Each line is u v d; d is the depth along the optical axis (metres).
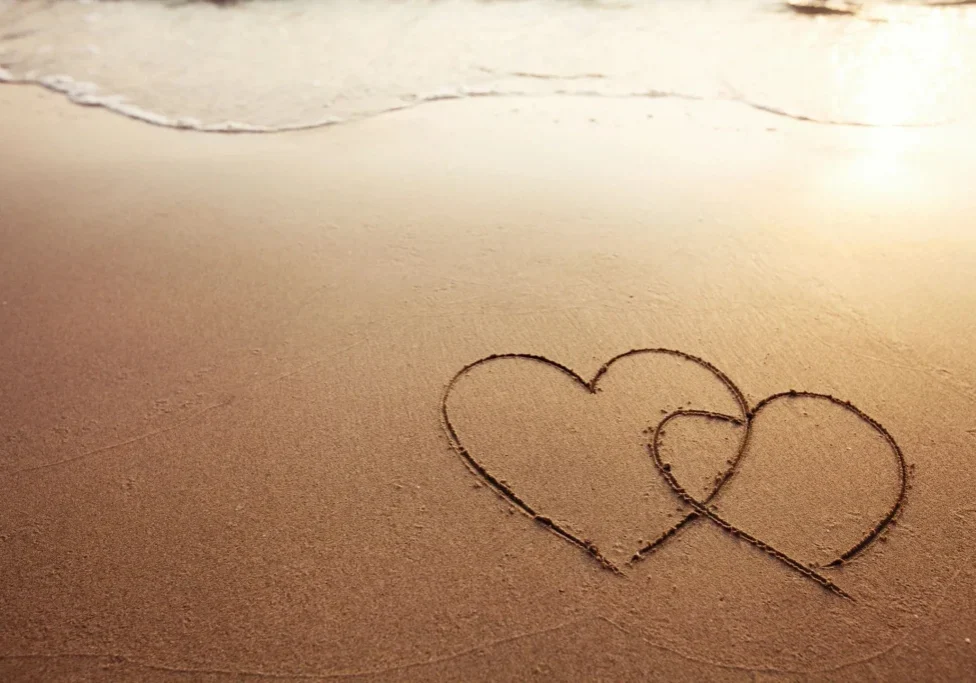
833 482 0.98
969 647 0.84
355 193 1.52
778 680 0.82
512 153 1.64
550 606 0.87
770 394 1.09
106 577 0.90
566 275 1.30
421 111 1.84
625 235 1.38
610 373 1.13
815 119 1.73
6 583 0.90
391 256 1.35
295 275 1.32
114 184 1.58
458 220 1.43
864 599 0.88
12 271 1.34
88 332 1.22
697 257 1.32
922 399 1.07
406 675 0.82
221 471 1.01
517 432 1.05
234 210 1.49
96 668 0.83
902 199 1.44
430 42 2.19
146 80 2.05
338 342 1.19
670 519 0.95
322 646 0.84
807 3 2.31
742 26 2.19
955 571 0.90
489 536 0.94
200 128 1.80
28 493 0.99
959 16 2.18
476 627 0.86
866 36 2.10
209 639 0.85
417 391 1.11
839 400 1.07
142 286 1.30
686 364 1.14
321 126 1.79
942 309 1.20
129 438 1.05
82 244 1.41
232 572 0.91
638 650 0.84
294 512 0.96
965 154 1.58
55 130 1.80
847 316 1.20
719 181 1.52
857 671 0.82
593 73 1.97
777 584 0.89
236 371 1.15
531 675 0.82
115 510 0.97
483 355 1.16
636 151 1.63
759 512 0.96
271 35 2.29
